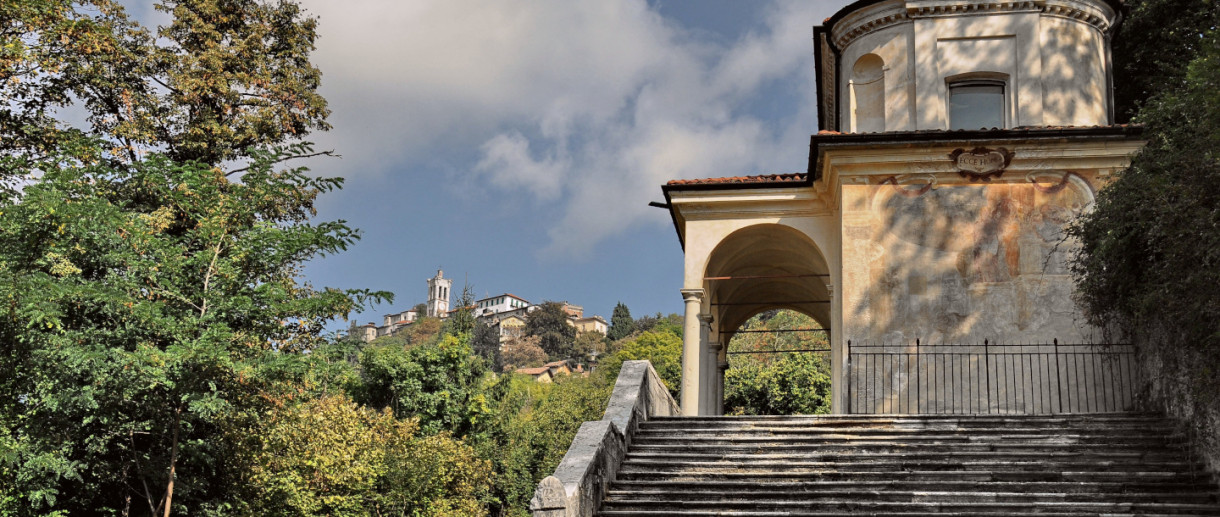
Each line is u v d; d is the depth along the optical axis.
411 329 142.50
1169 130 14.06
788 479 12.84
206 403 15.51
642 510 12.28
